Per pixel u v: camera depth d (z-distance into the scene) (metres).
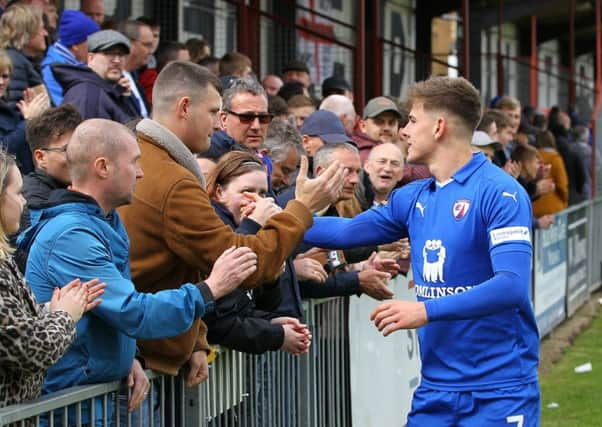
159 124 4.93
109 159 4.41
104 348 4.39
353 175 6.55
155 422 4.83
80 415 4.23
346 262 6.62
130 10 10.63
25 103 6.58
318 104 10.32
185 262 4.84
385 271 6.27
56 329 3.91
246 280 4.80
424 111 4.89
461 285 4.82
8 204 3.95
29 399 4.00
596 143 18.83
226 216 5.43
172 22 10.96
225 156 5.51
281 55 12.38
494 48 22.97
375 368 7.36
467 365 4.83
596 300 15.17
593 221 15.58
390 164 7.31
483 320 4.80
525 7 23.34
